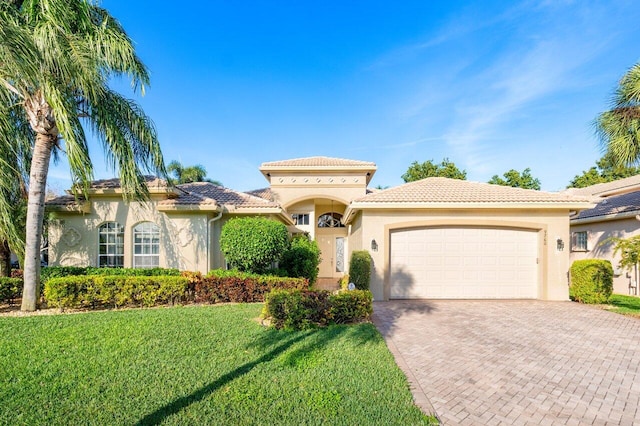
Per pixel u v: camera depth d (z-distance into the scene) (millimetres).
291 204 23641
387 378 5531
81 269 13297
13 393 4785
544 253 13922
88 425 4047
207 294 11898
